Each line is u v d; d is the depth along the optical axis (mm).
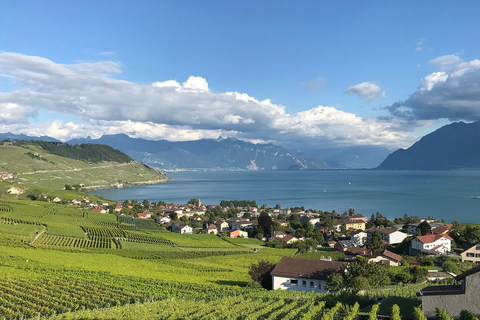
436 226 158750
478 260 106750
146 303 55469
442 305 32281
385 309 40156
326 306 46125
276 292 60938
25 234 120938
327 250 145375
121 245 128500
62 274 74562
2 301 54250
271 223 182875
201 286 71062
